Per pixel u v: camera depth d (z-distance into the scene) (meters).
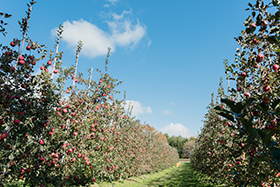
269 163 1.43
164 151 24.62
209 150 8.45
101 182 8.30
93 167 6.76
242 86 3.39
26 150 4.29
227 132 6.21
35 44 4.60
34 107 4.51
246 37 3.29
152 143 19.12
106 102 7.92
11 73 4.16
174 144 67.94
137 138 13.92
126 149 11.10
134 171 12.60
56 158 5.17
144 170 14.84
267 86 2.78
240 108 1.43
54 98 5.04
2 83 4.00
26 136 4.20
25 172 4.28
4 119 3.99
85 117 6.47
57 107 5.43
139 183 10.99
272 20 2.68
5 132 3.76
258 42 3.12
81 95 6.79
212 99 8.88
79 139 5.98
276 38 1.96
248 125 1.42
